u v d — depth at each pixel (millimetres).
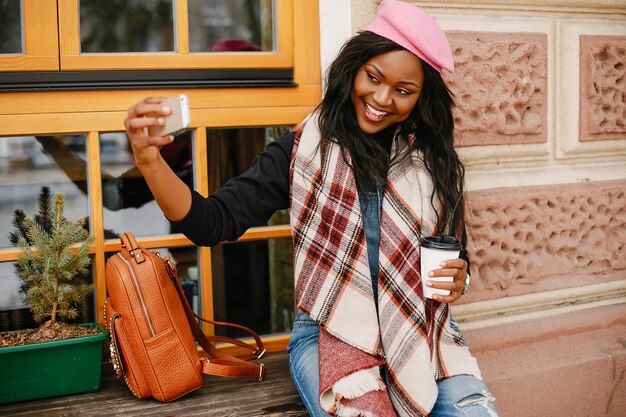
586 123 2576
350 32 2240
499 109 2410
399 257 1845
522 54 2428
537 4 2455
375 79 1776
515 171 2498
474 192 2400
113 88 2111
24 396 1919
